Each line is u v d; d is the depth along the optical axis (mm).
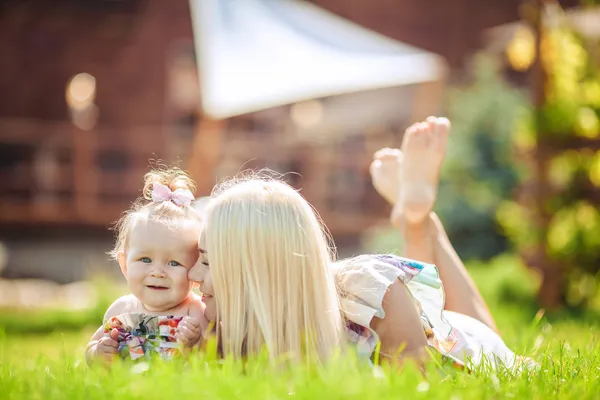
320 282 2740
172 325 2811
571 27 8938
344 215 16812
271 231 2703
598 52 8930
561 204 8664
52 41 17953
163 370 2500
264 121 18609
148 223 2838
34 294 11914
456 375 2787
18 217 15625
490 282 9383
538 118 8656
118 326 2826
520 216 9758
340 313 2879
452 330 3281
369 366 2721
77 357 3934
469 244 12297
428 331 3047
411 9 21000
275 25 15586
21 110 17859
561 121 8570
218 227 2723
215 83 14016
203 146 15016
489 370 2932
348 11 20828
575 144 8625
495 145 12383
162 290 2830
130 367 2664
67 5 17906
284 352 2678
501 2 20844
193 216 2920
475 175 12359
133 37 18172
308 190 16531
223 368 2508
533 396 2564
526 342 3855
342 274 2959
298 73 14258
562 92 8781
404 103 18609
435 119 4066
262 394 2293
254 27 15312
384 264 2945
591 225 8711
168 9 18250
